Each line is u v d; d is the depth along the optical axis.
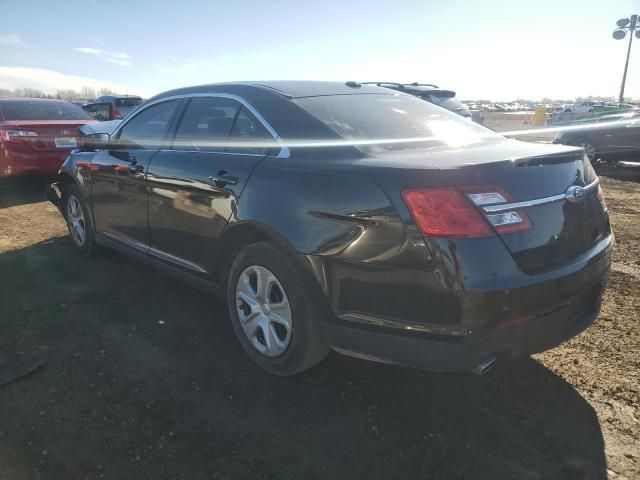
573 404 2.60
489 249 2.11
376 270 2.27
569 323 2.43
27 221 6.15
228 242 3.00
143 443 2.33
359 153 2.55
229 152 3.12
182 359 3.03
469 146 2.76
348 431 2.41
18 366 2.94
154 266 3.74
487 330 2.12
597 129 11.23
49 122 7.82
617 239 5.45
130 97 19.05
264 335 2.82
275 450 2.29
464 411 2.56
